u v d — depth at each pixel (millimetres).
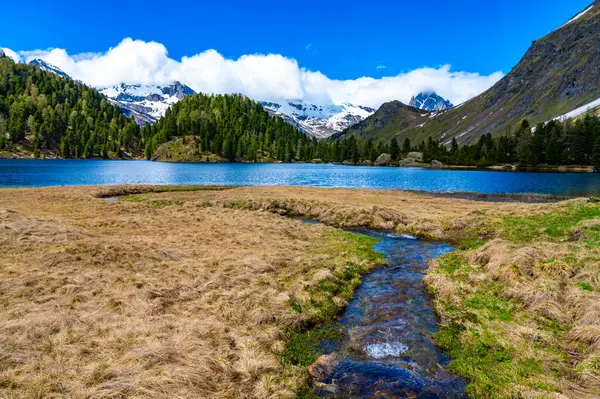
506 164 161250
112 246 19719
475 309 14094
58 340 10289
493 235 26547
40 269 16469
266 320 13133
